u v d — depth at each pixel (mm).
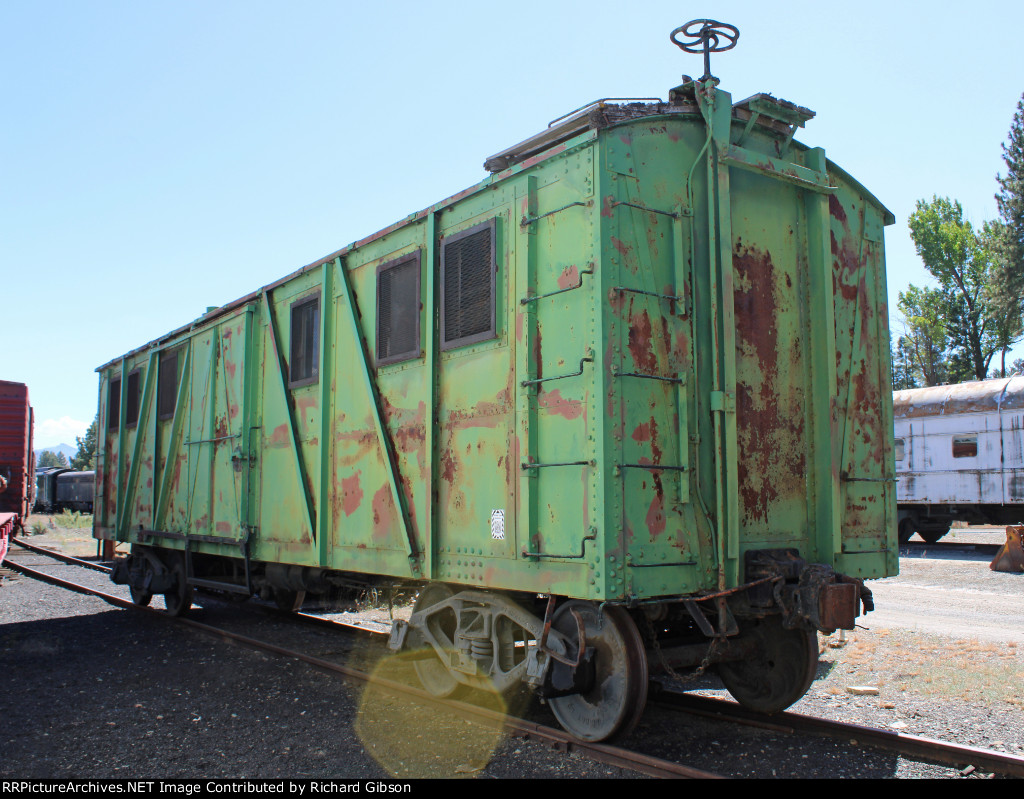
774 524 5082
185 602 9781
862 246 5883
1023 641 7996
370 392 6406
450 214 5805
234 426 8547
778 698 5293
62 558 17125
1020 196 34469
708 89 4949
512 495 4965
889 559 5641
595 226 4531
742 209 5180
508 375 5102
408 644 6098
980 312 39812
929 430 19984
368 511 6395
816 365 5355
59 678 6691
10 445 20469
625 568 4301
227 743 4895
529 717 5531
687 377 4770
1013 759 4184
